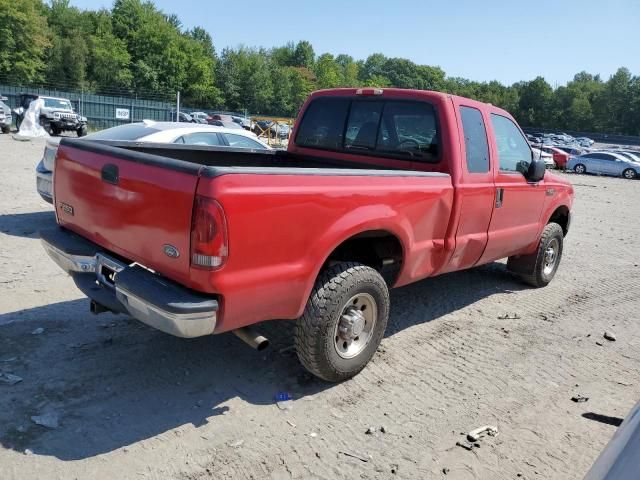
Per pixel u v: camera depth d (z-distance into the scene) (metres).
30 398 3.54
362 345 4.05
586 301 6.58
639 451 1.91
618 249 10.31
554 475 3.23
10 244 6.81
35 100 26.00
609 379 4.51
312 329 3.65
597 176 34.56
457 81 186.62
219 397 3.75
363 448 3.33
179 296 3.07
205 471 3.02
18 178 12.10
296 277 3.40
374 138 5.16
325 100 5.60
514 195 5.50
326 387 3.99
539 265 6.61
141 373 3.97
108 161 3.53
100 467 2.98
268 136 33.56
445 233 4.64
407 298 6.14
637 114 120.06
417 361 4.54
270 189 3.17
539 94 126.25
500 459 3.33
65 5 85.38
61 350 4.20
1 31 66.50
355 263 3.90
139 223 3.31
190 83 91.94
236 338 4.63
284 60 152.62
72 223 4.02
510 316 5.80
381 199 3.88
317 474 3.07
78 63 77.31
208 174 2.94
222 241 2.97
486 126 5.05
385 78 172.50
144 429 3.34
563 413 3.91
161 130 7.59
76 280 3.84
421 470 3.17
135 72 85.25
